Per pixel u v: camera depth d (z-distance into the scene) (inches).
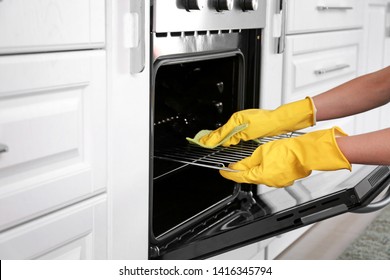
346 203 53.6
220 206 63.4
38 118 40.8
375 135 46.5
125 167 49.2
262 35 66.9
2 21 37.0
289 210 54.5
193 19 53.8
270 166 48.9
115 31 46.1
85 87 44.5
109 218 48.6
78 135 44.5
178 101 65.2
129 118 48.8
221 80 65.7
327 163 46.8
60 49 41.6
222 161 55.7
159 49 51.4
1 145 37.8
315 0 77.8
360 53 97.3
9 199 39.5
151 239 54.1
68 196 44.1
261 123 56.1
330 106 55.7
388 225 101.9
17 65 38.5
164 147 63.6
